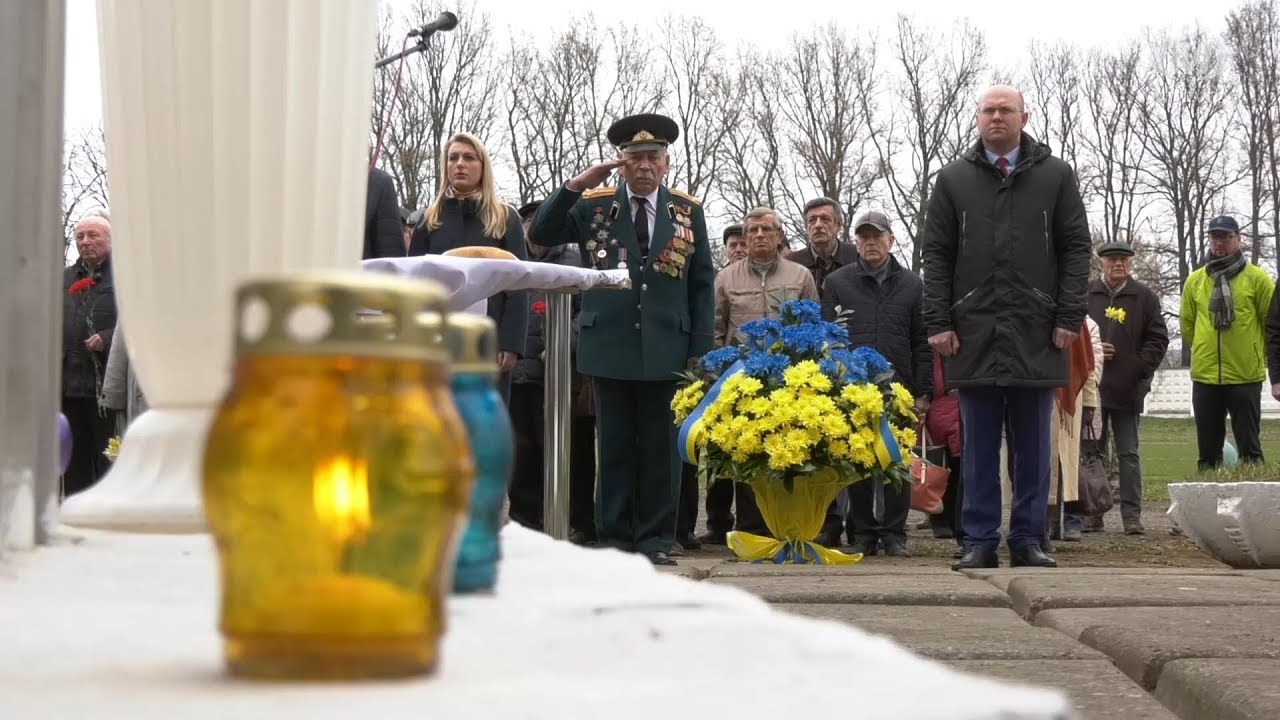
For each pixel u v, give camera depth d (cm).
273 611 52
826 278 717
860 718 46
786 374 555
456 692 51
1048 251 532
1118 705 223
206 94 148
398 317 52
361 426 51
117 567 100
